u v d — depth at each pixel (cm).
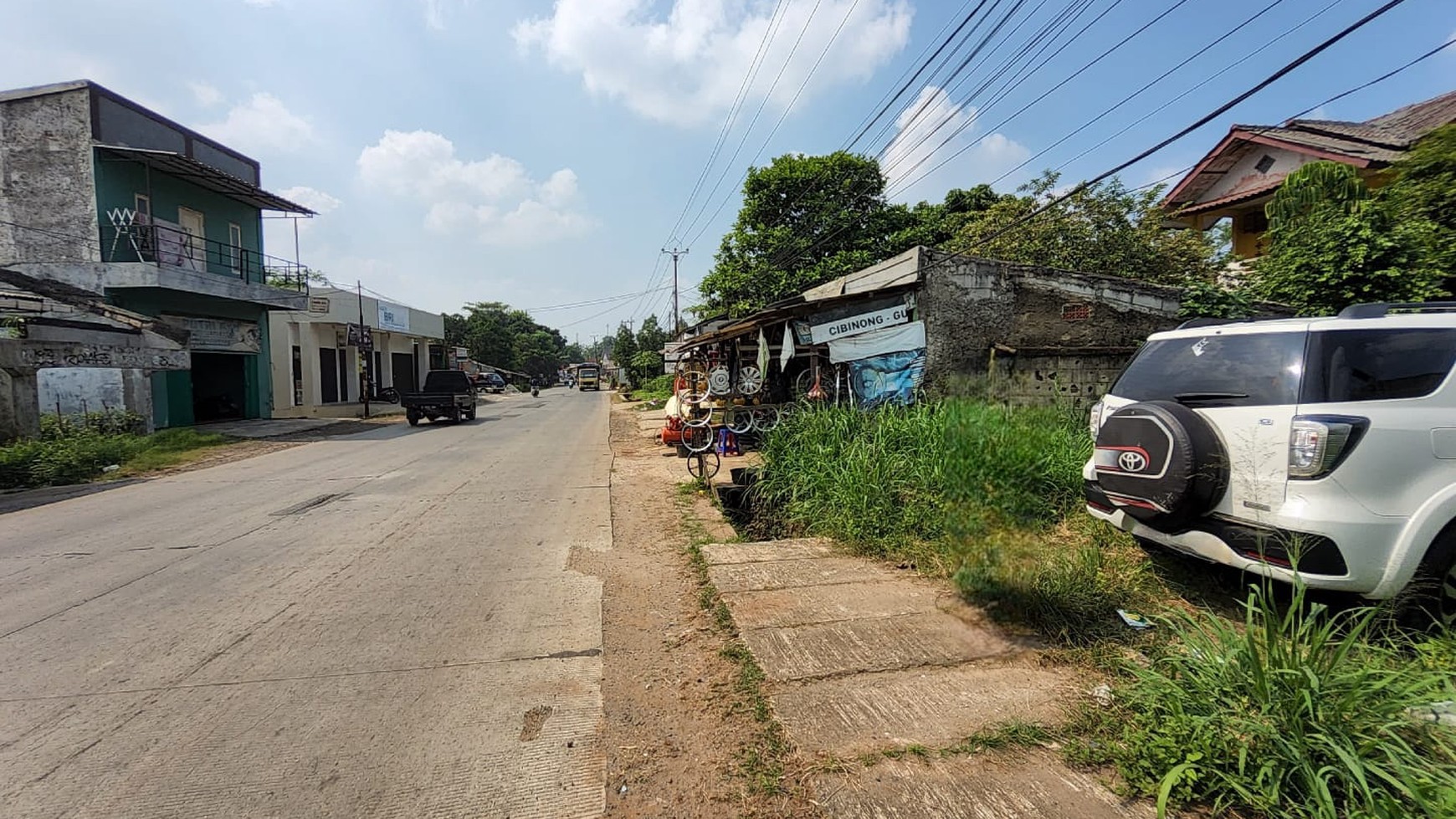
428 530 661
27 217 1532
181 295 1727
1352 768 200
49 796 245
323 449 1398
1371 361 329
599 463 1140
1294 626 286
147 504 828
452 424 2073
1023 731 267
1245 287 1033
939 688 306
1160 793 214
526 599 454
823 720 284
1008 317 1011
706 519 696
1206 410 364
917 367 998
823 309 1048
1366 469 309
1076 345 1014
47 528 701
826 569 493
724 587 455
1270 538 320
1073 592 379
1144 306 1007
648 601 448
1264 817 212
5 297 1217
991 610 377
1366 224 791
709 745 273
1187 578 412
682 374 1461
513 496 841
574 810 236
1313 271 833
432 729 289
